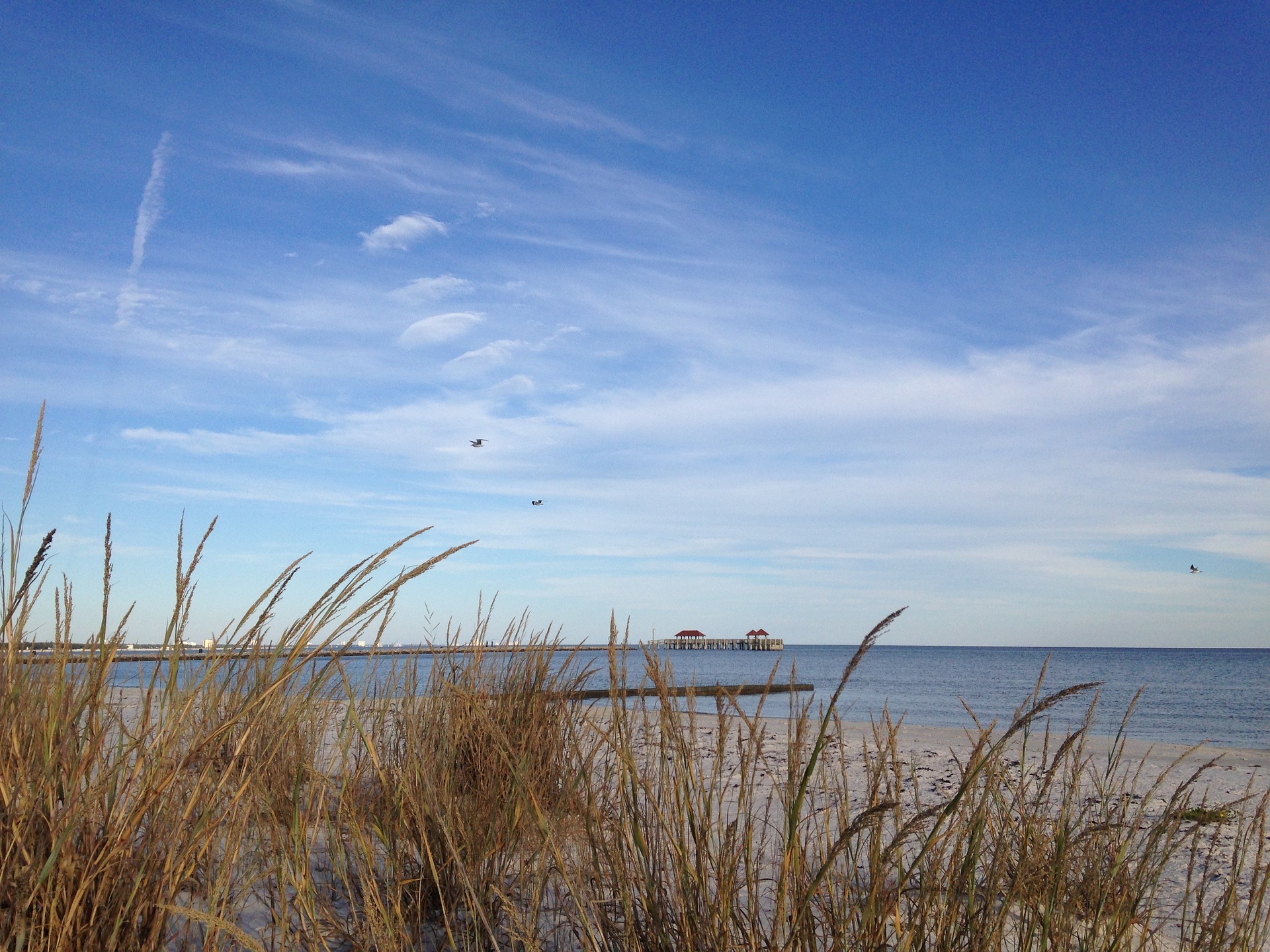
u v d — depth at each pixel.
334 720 2.84
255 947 1.77
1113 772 2.51
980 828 1.83
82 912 1.58
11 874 1.54
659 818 2.02
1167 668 71.38
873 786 1.92
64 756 1.79
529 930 1.99
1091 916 2.03
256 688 1.85
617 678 2.08
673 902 1.97
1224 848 3.90
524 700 3.34
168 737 1.77
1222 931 2.11
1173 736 16.67
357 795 2.77
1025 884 1.94
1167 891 3.22
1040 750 6.43
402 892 2.36
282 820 2.26
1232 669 67.62
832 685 37.03
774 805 2.99
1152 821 3.49
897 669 66.44
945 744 9.23
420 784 2.62
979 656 120.69
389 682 3.29
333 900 2.40
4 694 1.76
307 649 1.90
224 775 1.79
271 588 1.94
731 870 1.86
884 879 1.74
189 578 1.88
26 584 1.75
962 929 1.82
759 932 1.79
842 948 1.73
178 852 1.79
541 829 2.12
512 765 2.38
